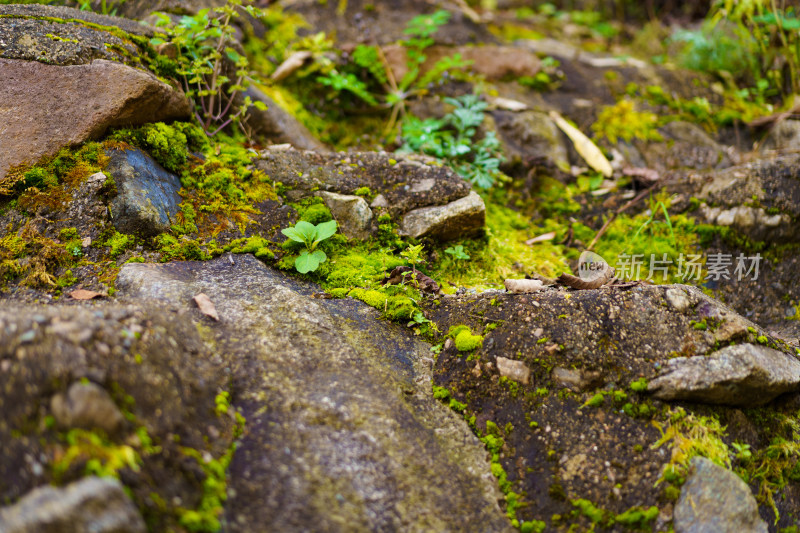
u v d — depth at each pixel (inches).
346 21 157.6
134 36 107.0
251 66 138.1
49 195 88.5
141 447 54.6
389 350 82.2
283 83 139.6
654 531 65.8
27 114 92.7
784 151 129.5
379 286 92.7
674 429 72.1
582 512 67.0
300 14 156.7
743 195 115.0
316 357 75.9
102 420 52.4
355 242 101.3
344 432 66.8
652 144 138.3
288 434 64.8
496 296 86.2
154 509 52.1
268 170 106.7
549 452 71.4
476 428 75.0
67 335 56.4
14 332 55.9
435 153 127.3
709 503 66.6
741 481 68.5
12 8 103.0
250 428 64.6
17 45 96.7
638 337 77.4
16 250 84.1
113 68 94.8
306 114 136.9
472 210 105.6
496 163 125.2
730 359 74.0
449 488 66.8
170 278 82.8
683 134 140.0
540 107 145.8
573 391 75.2
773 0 141.9
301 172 107.3
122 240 87.7
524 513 67.4
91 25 104.1
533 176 131.7
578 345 76.7
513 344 78.8
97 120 92.7
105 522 46.5
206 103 117.3
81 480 48.6
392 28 157.9
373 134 138.3
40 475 49.9
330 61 140.5
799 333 99.4
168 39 115.2
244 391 68.3
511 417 74.9
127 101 93.7
